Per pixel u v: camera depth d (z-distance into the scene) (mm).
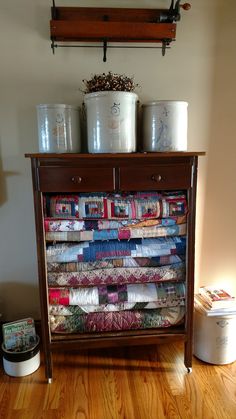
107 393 1433
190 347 1531
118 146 1354
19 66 1611
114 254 1431
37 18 1564
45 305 1418
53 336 1474
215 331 1578
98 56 1629
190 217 1407
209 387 1467
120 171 1323
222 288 1831
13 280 1855
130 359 1673
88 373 1565
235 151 1793
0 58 1594
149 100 1696
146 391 1443
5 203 1759
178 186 1369
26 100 1648
